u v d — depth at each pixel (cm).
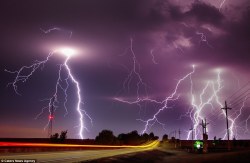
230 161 3241
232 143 9325
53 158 2859
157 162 3859
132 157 4319
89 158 3281
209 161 3450
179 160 3984
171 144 13588
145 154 5297
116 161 3409
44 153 3588
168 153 6291
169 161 3912
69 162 2547
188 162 3572
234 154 4109
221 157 3809
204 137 6412
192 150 7088
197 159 3856
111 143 9162
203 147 6297
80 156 3481
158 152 6475
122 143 11088
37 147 4119
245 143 9406
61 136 6359
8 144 3550
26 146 3909
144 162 3859
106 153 4650
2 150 3269
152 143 15462
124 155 4431
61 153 3859
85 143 7856
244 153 4138
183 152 6688
